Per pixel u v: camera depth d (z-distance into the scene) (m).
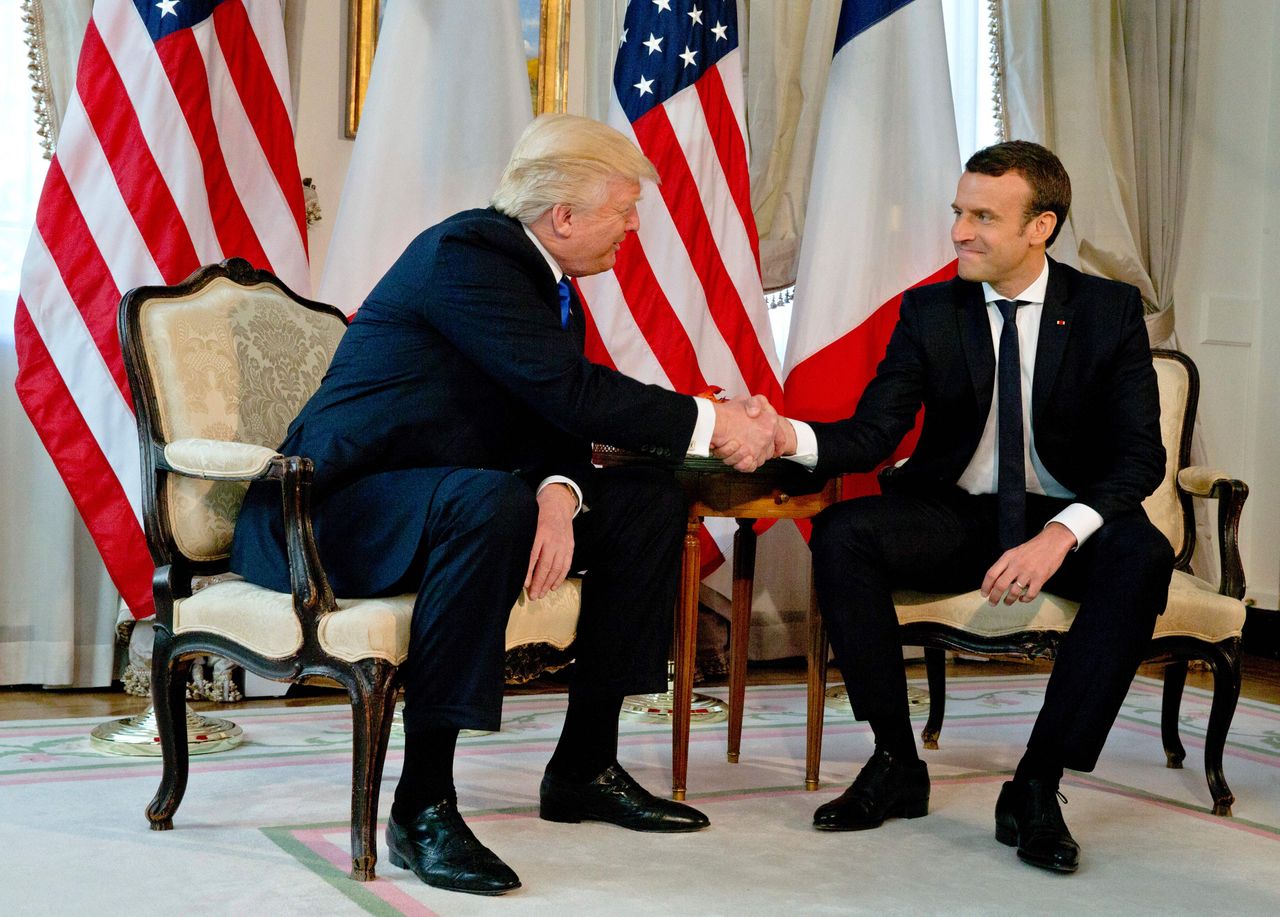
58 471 3.15
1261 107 5.36
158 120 3.16
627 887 1.89
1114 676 2.17
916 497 2.52
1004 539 2.44
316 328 2.52
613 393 2.07
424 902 1.78
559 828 2.21
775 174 4.29
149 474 2.15
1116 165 4.80
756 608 4.24
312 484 1.97
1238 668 2.49
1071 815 2.45
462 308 2.01
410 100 3.48
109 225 3.13
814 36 4.25
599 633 2.16
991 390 2.55
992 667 4.45
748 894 1.88
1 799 2.30
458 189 3.49
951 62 4.66
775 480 2.51
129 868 1.91
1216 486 2.71
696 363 3.65
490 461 2.11
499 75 3.53
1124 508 2.32
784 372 3.80
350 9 3.89
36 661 3.55
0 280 3.52
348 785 2.48
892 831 2.28
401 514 1.93
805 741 3.07
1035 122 4.59
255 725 3.10
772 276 4.26
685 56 3.67
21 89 3.53
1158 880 2.04
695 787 2.57
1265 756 3.06
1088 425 2.54
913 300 2.69
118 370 3.14
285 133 3.38
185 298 2.29
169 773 2.13
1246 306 5.32
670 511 2.17
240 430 2.27
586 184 2.09
